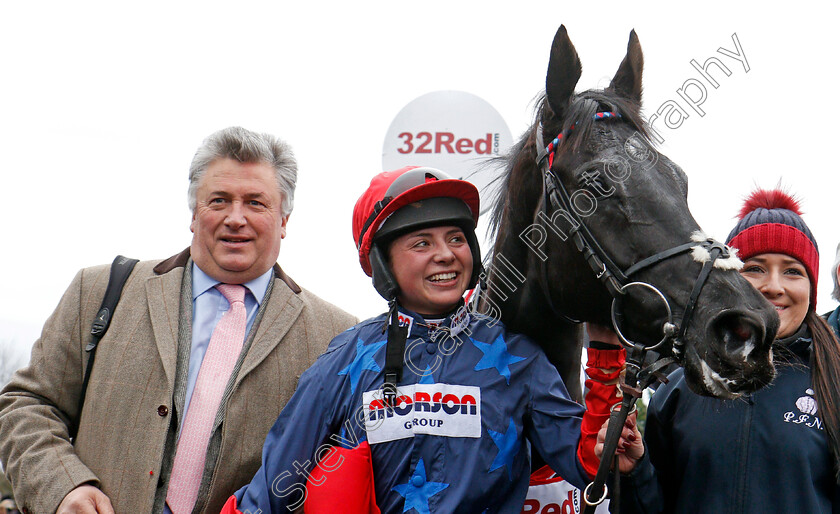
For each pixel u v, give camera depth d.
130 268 2.68
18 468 2.38
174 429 2.43
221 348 2.55
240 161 2.60
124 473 2.38
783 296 2.32
